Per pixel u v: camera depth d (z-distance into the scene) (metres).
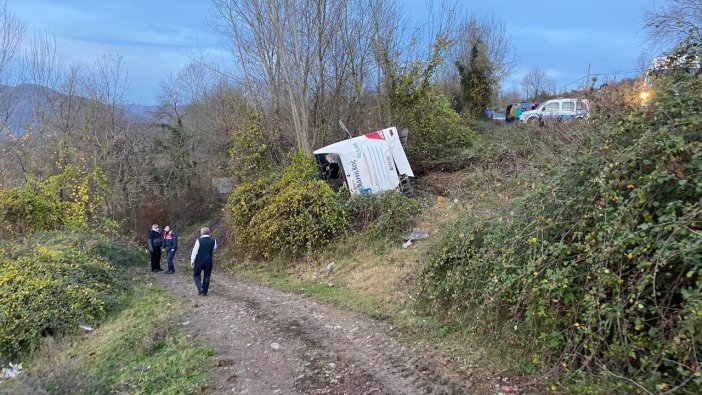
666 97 4.59
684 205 3.89
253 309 8.38
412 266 8.95
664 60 5.46
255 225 13.79
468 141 18.11
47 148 20.52
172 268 15.09
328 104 17.89
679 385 3.41
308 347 6.14
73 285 10.58
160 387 5.35
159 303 9.94
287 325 7.20
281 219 13.05
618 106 5.54
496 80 28.95
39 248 12.02
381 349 5.89
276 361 5.78
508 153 11.35
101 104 25.20
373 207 12.57
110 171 23.84
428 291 7.01
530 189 5.86
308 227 12.55
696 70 4.91
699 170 3.93
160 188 29.14
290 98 16.89
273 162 17.36
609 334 4.16
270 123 17.89
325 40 17.28
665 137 4.21
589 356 4.10
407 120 17.64
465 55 28.75
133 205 25.28
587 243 4.35
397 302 7.80
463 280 6.05
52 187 17.70
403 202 12.47
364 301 8.27
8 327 9.27
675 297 3.85
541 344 4.80
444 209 12.23
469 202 7.81
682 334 3.42
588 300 4.11
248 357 6.00
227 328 7.35
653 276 3.62
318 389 4.91
